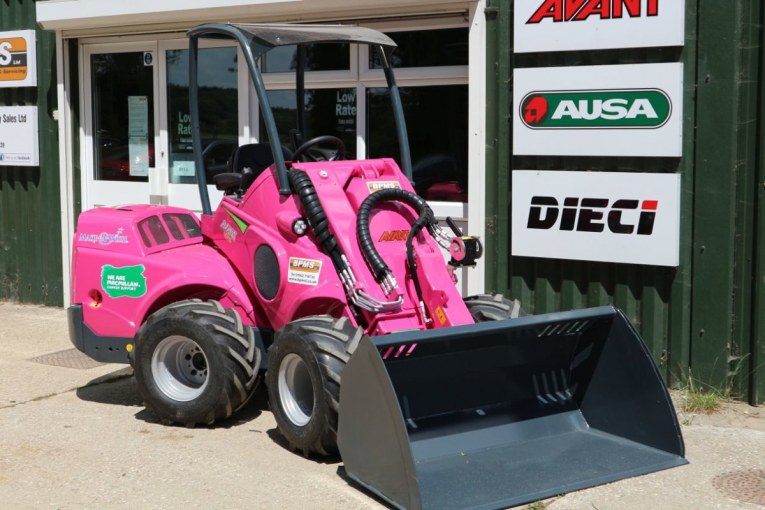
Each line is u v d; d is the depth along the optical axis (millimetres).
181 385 5637
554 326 4844
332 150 7734
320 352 4812
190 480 4750
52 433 5496
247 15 7754
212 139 8414
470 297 5742
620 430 5039
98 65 8984
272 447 5238
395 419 4238
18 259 9414
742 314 6051
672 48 6094
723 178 6016
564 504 4402
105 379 6738
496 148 6875
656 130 6145
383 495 4395
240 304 5715
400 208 5363
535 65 6586
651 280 6324
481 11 6809
